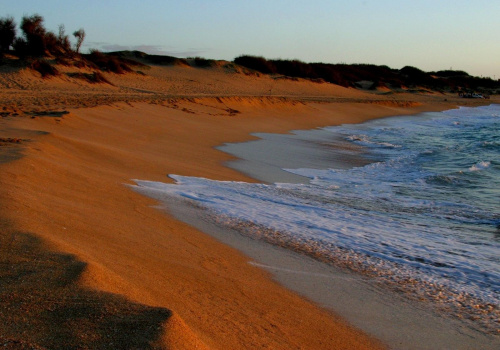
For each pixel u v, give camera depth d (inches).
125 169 440.5
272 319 179.0
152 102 1011.9
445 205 420.8
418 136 1048.2
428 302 213.3
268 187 454.6
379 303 208.7
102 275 166.2
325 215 359.6
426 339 179.6
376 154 751.1
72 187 327.0
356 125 1263.5
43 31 1520.7
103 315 135.5
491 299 219.6
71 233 227.3
